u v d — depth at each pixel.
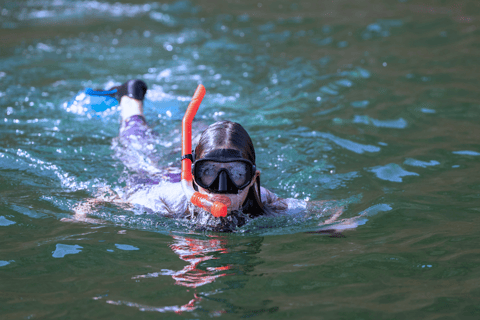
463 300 2.92
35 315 2.80
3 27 12.70
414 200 4.54
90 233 3.89
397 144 6.00
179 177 4.98
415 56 9.90
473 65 9.12
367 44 10.95
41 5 15.52
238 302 2.92
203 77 8.67
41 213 4.25
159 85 8.20
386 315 2.79
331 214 4.34
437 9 13.73
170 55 10.20
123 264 3.41
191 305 2.88
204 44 11.14
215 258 3.51
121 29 12.59
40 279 3.21
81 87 8.05
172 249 3.65
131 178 5.03
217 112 6.94
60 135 6.11
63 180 4.98
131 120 6.03
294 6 15.06
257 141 6.05
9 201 4.43
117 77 8.62
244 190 3.97
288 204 4.46
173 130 6.26
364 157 5.66
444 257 3.48
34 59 9.78
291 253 3.60
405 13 13.46
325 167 5.39
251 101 7.50
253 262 3.44
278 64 9.58
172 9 14.91
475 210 4.28
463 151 5.67
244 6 15.23
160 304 2.89
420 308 2.85
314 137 6.20
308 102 7.51
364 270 3.32
